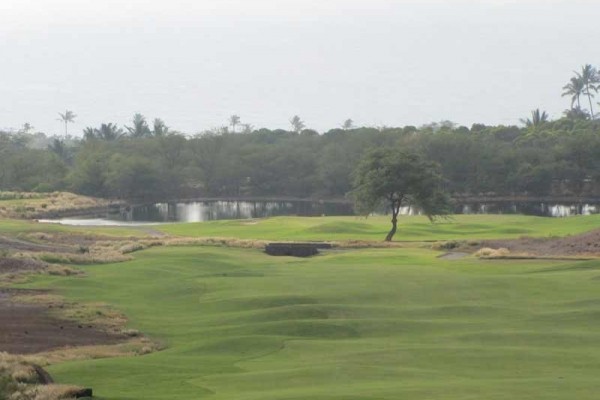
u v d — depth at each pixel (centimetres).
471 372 3903
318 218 18188
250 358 4444
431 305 6050
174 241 12119
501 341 4709
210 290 6981
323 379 3788
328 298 6328
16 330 5353
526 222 16300
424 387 3491
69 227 14900
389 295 6444
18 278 7681
